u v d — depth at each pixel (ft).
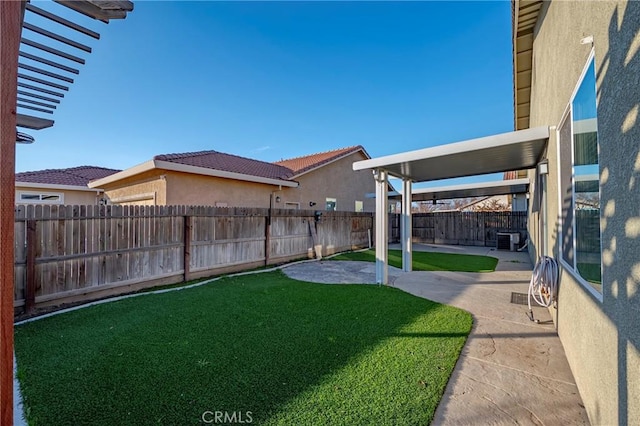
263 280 24.76
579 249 9.53
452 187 50.85
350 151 58.34
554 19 14.05
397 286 22.74
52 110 12.63
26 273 16.05
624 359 5.81
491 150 18.11
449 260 36.42
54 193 45.47
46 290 16.81
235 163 44.04
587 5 8.26
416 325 14.33
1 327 3.36
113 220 20.08
